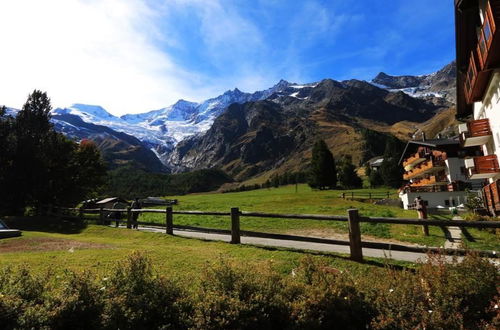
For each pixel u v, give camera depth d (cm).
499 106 1959
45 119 3031
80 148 3462
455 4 1825
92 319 402
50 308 392
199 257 793
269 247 888
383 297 452
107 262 748
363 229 1498
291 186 11256
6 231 1330
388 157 7944
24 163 2697
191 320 415
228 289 460
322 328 440
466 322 400
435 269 478
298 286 478
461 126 2433
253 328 412
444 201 4128
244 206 3800
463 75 2409
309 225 1731
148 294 446
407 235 1358
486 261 469
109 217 2073
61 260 774
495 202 2120
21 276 452
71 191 3005
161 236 1280
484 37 1599
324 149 7844
